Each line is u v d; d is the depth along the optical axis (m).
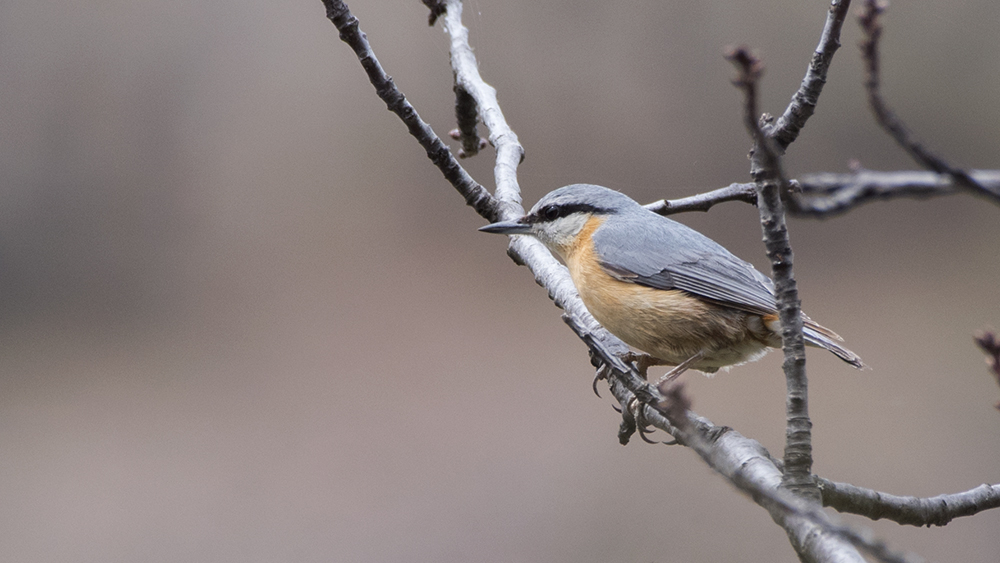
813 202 2.09
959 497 3.66
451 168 5.25
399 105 4.85
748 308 4.75
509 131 5.88
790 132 2.75
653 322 4.88
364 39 4.59
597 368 4.61
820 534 2.57
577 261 5.20
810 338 4.62
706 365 5.00
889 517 3.58
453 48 6.14
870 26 1.93
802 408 2.78
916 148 1.92
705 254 4.94
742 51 2.09
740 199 5.37
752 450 3.32
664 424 3.99
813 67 2.66
